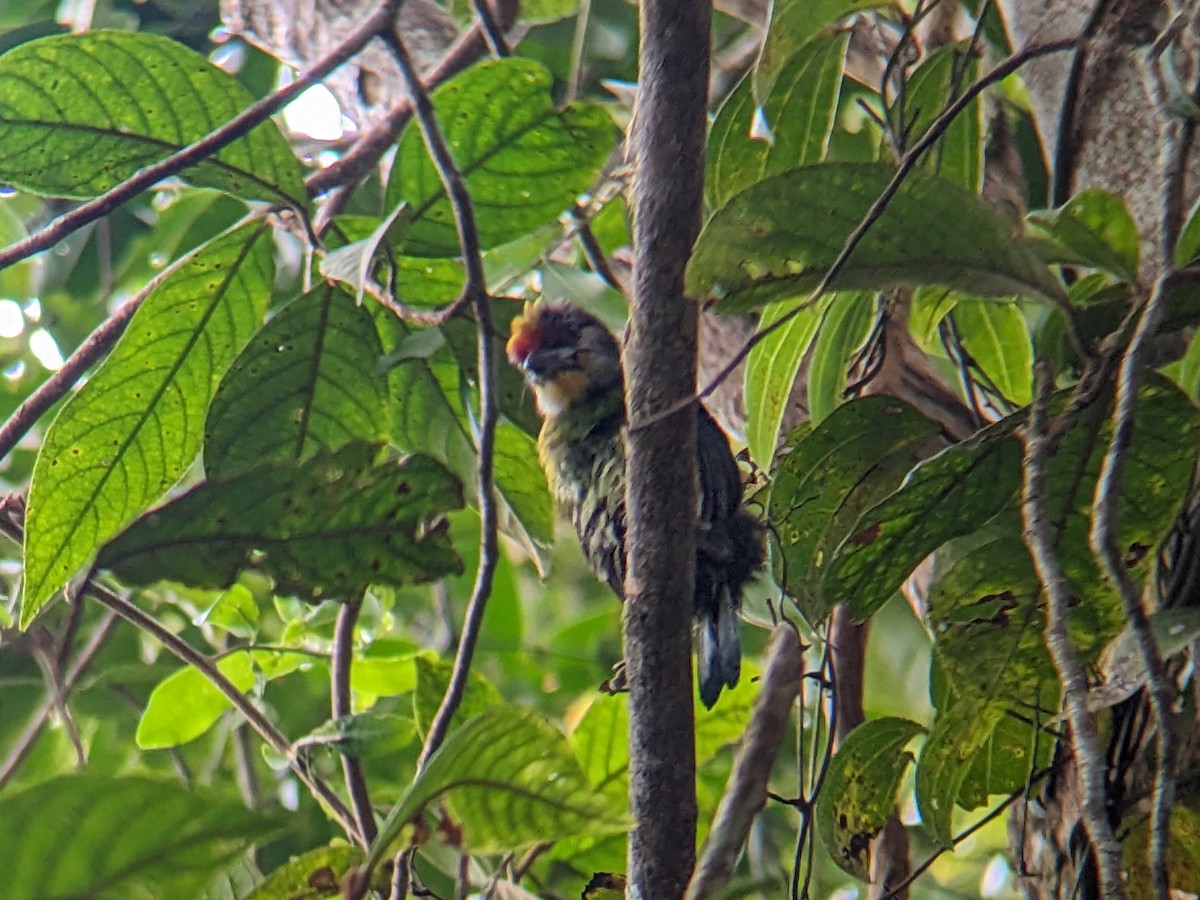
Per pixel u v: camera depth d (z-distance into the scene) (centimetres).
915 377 575
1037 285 359
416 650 704
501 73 473
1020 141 589
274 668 678
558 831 320
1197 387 403
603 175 638
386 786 769
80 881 282
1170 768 316
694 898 413
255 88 944
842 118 730
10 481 916
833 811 455
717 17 754
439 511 420
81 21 869
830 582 416
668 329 384
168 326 484
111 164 488
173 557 409
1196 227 374
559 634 949
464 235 438
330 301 491
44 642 617
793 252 357
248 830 288
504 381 541
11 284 977
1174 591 421
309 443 510
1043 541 337
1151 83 357
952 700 475
